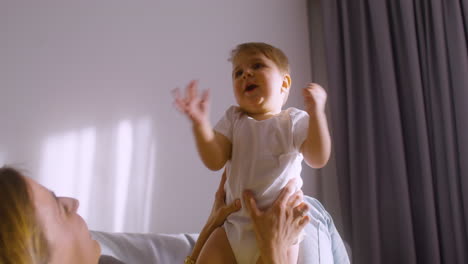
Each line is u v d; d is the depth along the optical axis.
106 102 1.86
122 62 1.92
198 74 2.04
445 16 1.77
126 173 1.85
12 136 1.68
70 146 1.77
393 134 1.86
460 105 1.68
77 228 0.73
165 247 1.20
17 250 0.56
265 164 0.84
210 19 2.12
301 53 2.31
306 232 1.00
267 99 0.89
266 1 2.26
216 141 0.84
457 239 1.65
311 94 0.78
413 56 1.83
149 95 1.95
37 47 1.78
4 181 0.62
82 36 1.87
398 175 1.83
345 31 2.11
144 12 2.00
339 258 1.16
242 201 0.84
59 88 1.79
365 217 1.95
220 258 0.82
